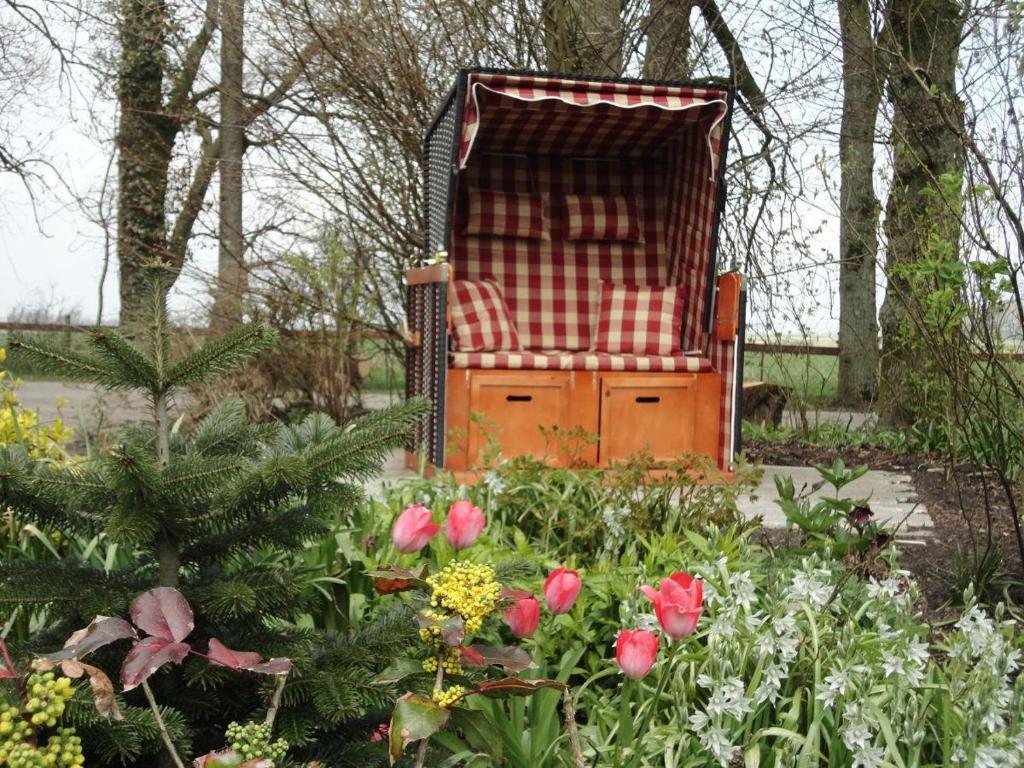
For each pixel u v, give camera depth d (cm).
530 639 242
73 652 139
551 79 530
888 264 507
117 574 185
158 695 177
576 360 569
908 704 207
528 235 671
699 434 586
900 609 245
